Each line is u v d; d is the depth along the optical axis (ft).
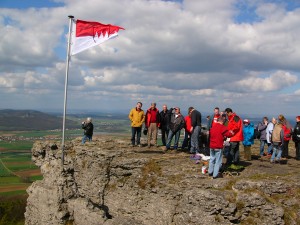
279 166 74.18
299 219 55.11
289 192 58.95
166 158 78.18
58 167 74.28
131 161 74.84
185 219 57.31
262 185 58.75
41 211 72.90
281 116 83.76
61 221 67.97
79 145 93.81
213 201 54.95
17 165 377.71
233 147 72.08
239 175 65.92
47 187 73.05
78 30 80.02
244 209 55.01
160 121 98.32
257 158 86.33
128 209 71.61
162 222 64.54
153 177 70.28
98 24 80.23
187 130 89.10
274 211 54.19
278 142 77.56
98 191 78.07
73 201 68.95
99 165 79.61
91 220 63.52
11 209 205.57
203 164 73.31
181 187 64.18
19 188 273.54
